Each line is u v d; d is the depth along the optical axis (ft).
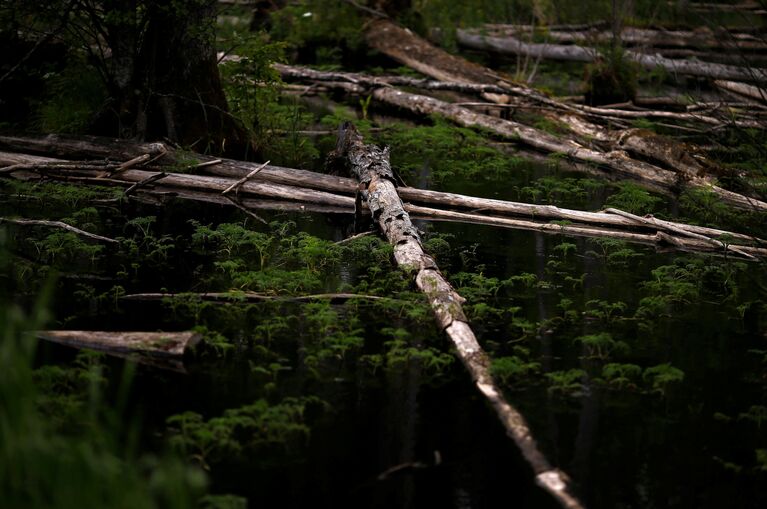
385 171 38.65
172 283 28.91
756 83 45.11
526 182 44.86
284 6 76.84
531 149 52.54
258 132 45.78
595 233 36.68
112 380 21.85
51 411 19.81
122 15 39.17
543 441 20.11
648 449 19.97
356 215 35.73
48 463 15.26
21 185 37.52
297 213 37.52
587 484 18.51
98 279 28.94
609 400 22.24
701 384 23.29
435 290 27.14
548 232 36.65
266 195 39.40
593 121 55.47
